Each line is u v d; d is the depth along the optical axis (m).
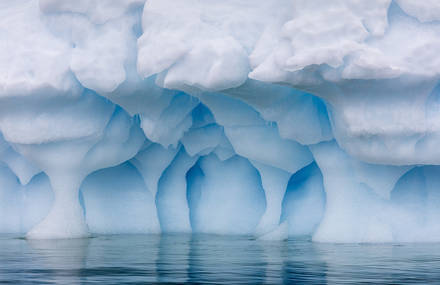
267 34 41.06
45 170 48.41
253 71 39.03
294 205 49.28
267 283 23.91
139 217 52.91
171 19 42.59
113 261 31.55
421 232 41.88
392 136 38.53
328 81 38.22
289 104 42.69
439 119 38.62
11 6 50.28
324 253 35.22
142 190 53.81
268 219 48.69
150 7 43.69
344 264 29.95
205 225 53.66
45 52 45.47
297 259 32.19
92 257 33.59
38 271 27.64
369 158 40.22
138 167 53.31
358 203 42.69
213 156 53.50
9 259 32.69
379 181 42.06
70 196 48.47
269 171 48.62
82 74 44.22
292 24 38.25
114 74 44.03
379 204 42.53
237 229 51.84
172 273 26.73
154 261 31.55
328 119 43.31
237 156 52.84
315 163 48.94
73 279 25.09
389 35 38.25
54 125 46.41
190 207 55.06
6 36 47.25
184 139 51.50
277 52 38.66
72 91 45.31
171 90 46.50
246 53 41.38
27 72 45.09
